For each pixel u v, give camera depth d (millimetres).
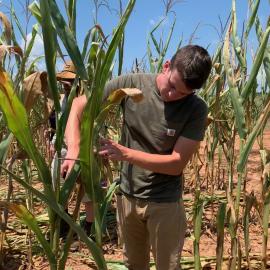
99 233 1490
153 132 1849
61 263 1552
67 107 1470
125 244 2152
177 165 1806
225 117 3463
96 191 1476
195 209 2377
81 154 1394
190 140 1819
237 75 2150
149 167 1740
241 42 2219
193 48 1629
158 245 1955
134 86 1884
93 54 1745
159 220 1918
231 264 2225
